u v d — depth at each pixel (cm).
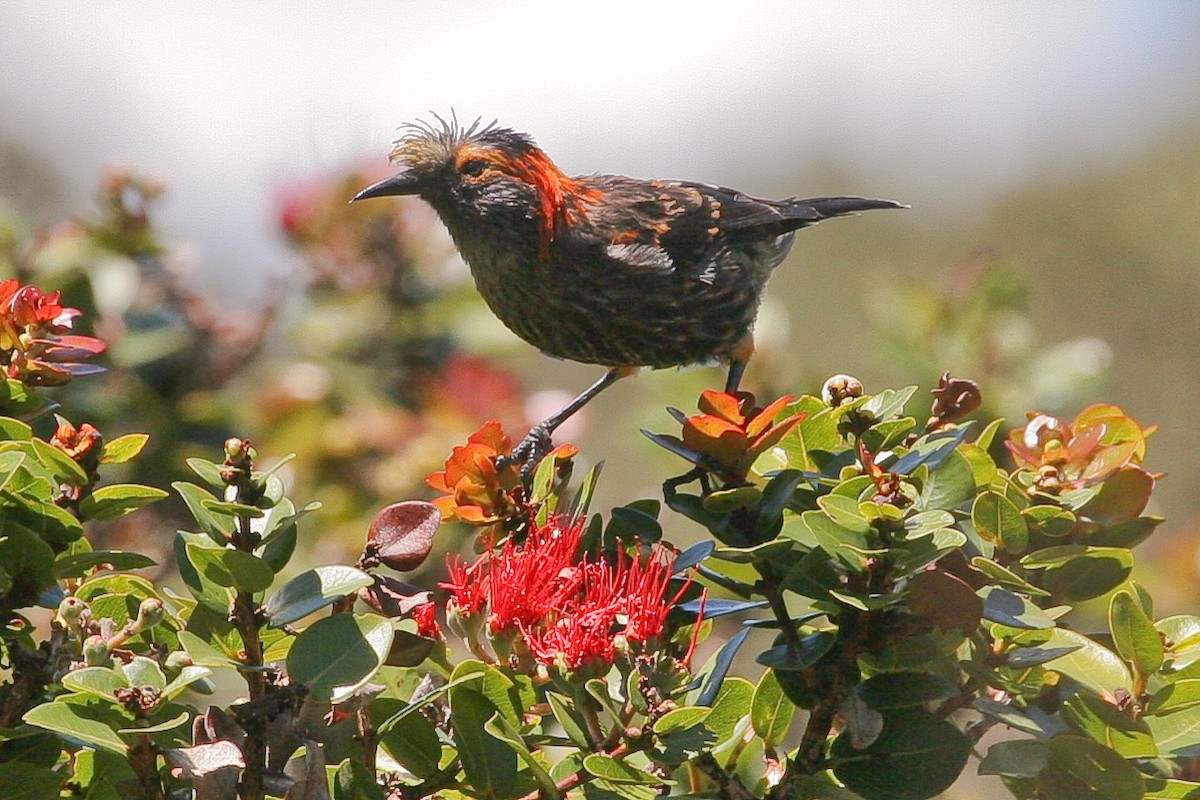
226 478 558
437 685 598
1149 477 620
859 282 3089
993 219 3231
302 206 1358
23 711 554
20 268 1165
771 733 605
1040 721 593
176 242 1285
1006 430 1224
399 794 582
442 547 1118
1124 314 3041
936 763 566
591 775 554
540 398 1316
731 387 1318
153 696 507
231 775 521
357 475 1234
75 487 587
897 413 659
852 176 3441
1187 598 1157
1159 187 3145
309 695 539
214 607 557
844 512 549
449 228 1250
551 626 594
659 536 653
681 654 621
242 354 1248
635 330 1277
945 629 554
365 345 1342
